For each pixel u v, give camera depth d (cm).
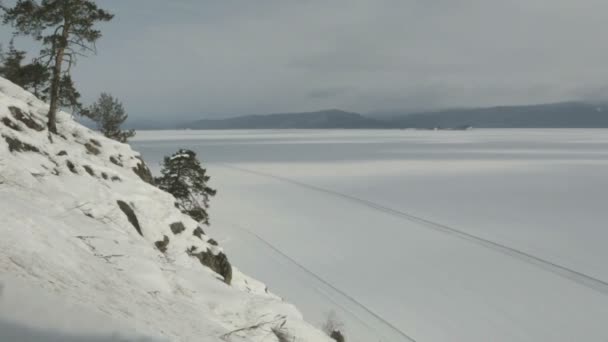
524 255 5150
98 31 1839
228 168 14362
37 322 236
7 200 597
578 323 3366
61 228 605
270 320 771
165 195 1688
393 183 11306
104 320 281
